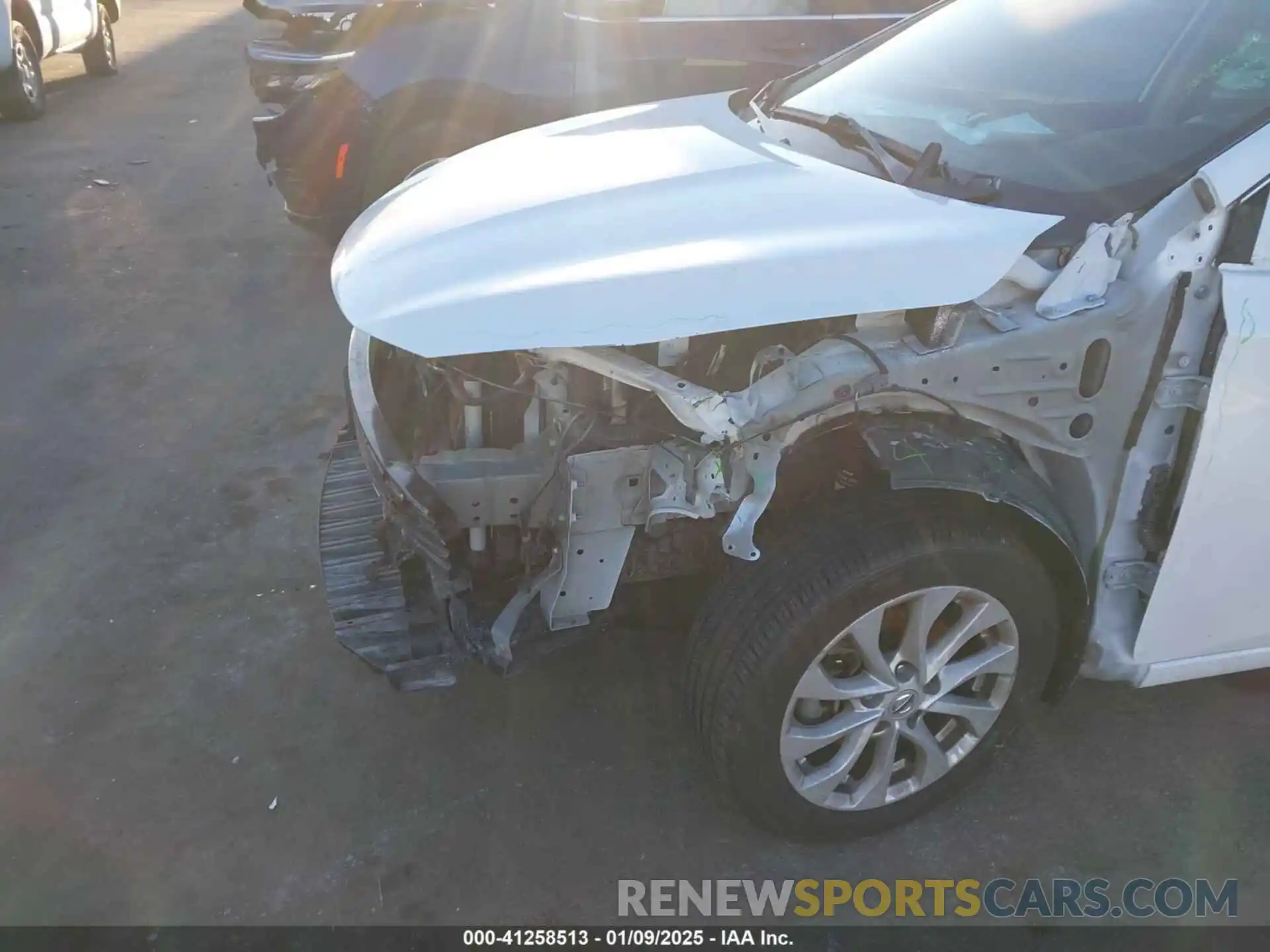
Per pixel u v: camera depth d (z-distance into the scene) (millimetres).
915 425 2064
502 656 2113
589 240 2117
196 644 2988
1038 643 2268
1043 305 2031
